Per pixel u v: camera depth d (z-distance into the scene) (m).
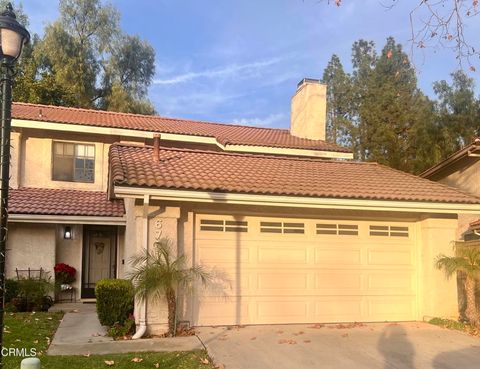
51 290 13.75
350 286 11.16
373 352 8.41
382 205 10.79
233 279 10.41
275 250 10.76
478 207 11.24
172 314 9.34
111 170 10.93
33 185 16.56
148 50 36.09
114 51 35.12
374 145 31.70
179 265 9.57
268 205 10.32
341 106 36.66
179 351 8.14
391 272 11.48
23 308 13.17
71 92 29.47
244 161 12.71
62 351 8.03
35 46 32.41
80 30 33.97
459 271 11.15
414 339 9.39
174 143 17.88
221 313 10.26
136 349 8.23
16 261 14.73
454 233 11.54
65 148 17.12
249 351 8.27
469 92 30.38
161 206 9.75
